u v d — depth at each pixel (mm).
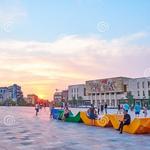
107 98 119812
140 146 12516
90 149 11641
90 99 127938
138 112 36094
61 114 31172
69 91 142375
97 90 123438
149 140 14547
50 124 25312
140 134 17422
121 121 18094
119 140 14516
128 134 17406
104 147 12195
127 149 11727
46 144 12969
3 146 12289
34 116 40406
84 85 134000
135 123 17656
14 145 12594
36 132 18281
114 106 115438
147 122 17734
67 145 12703
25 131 18906
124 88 113938
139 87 107750
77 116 27422
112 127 22297
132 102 105188
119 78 113938
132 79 110500
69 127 22266
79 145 12727
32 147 12055
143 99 105562
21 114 47844
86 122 25281
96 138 15312
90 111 24516
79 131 19109
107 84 118625
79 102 132875
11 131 18844
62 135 16672
